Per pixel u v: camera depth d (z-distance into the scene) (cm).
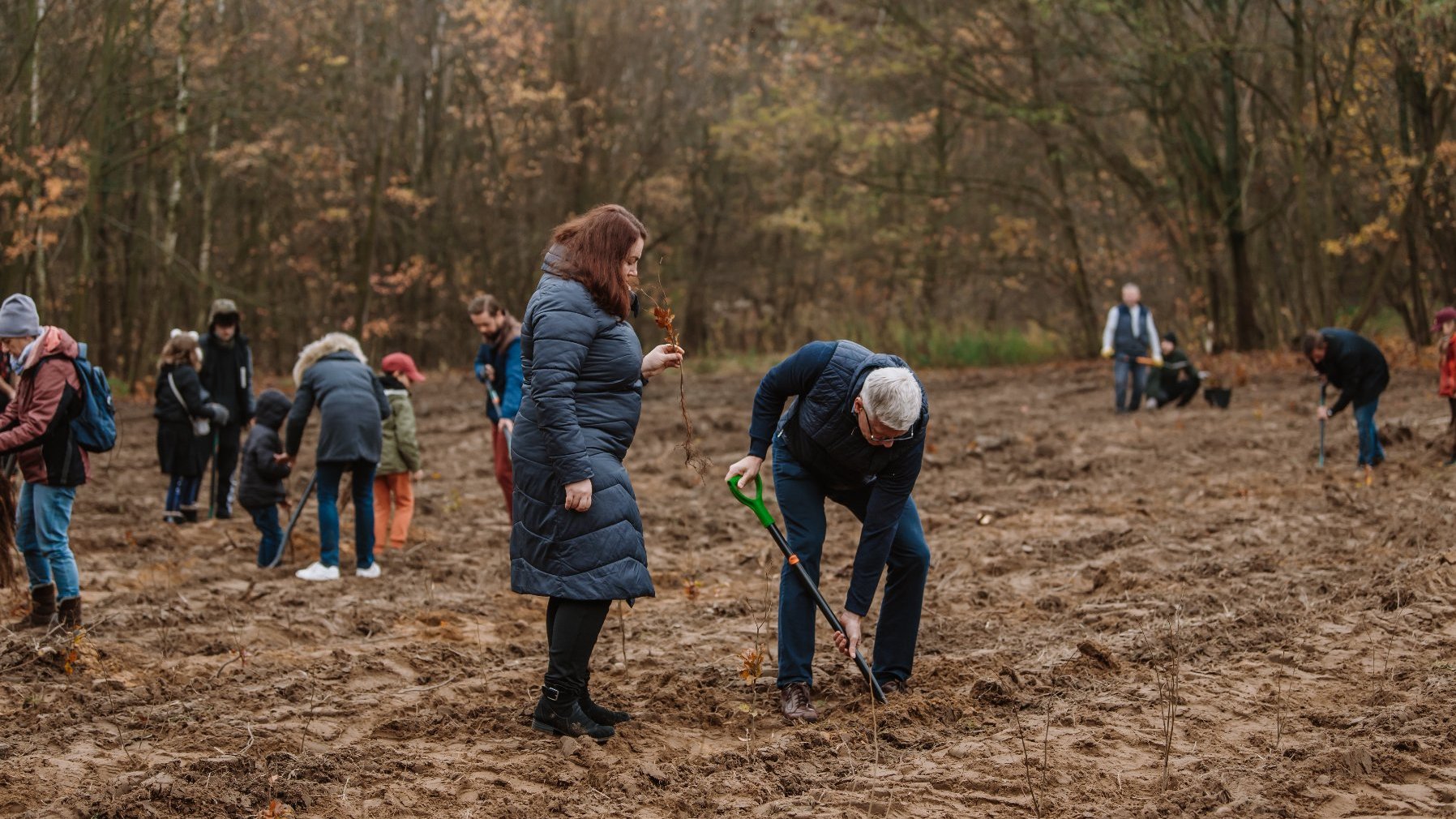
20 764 459
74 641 588
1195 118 2584
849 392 493
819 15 2786
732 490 523
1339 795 418
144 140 2416
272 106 2441
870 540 510
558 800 427
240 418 1074
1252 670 560
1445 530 777
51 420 628
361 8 2848
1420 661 555
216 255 3097
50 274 2431
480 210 3484
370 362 3153
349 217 3139
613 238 475
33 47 1850
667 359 512
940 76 2758
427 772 455
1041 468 1218
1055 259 3117
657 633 663
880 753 473
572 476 461
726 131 3278
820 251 3766
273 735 493
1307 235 2342
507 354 873
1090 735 484
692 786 439
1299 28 2244
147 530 991
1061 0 2345
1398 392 1712
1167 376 1734
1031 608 694
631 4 3472
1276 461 1185
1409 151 2159
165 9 2227
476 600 754
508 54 3148
